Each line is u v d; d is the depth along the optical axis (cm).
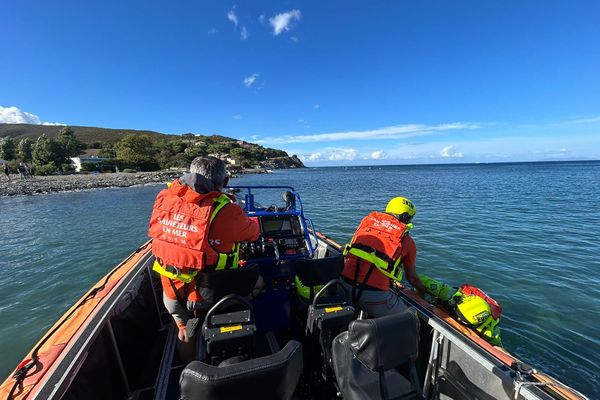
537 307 529
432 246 868
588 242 900
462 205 1627
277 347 296
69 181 3394
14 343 479
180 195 222
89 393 194
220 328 203
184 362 261
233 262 233
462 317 293
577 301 548
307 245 370
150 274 356
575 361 405
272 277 317
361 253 285
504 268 703
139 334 292
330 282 238
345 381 200
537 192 2228
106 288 279
